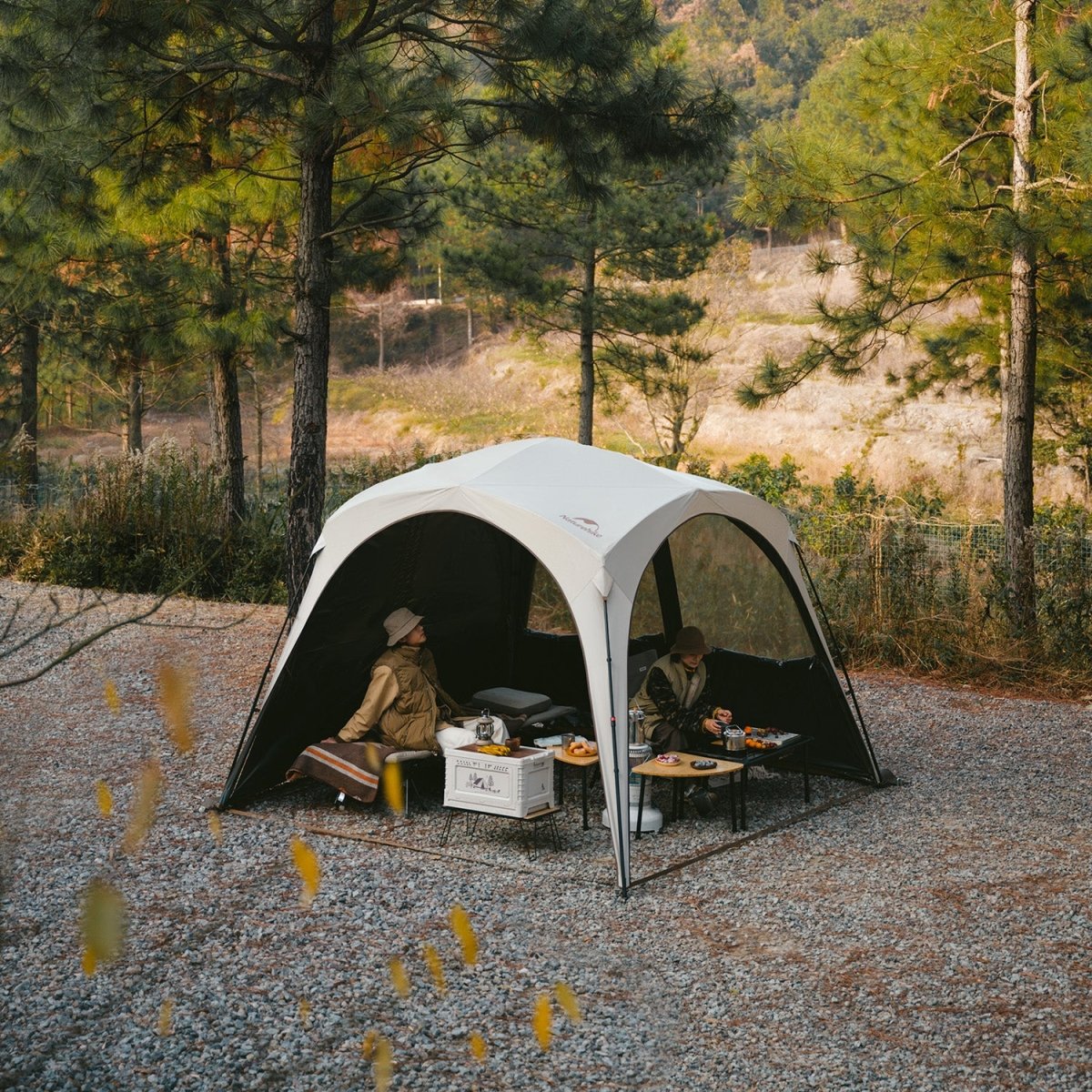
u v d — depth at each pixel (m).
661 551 8.55
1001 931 5.36
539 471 7.29
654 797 7.57
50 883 5.65
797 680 8.12
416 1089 3.84
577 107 10.45
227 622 13.05
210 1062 3.98
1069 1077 4.02
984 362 15.13
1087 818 7.19
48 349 16.23
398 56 10.71
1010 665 11.20
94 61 9.29
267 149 12.84
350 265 15.23
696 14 92.75
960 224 11.12
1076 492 22.80
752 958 5.01
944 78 12.04
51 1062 3.88
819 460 31.91
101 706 9.35
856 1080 3.98
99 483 16.20
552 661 8.92
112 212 13.23
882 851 6.52
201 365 16.77
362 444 46.06
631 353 21.19
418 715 7.15
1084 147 9.34
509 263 19.30
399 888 5.76
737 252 38.91
